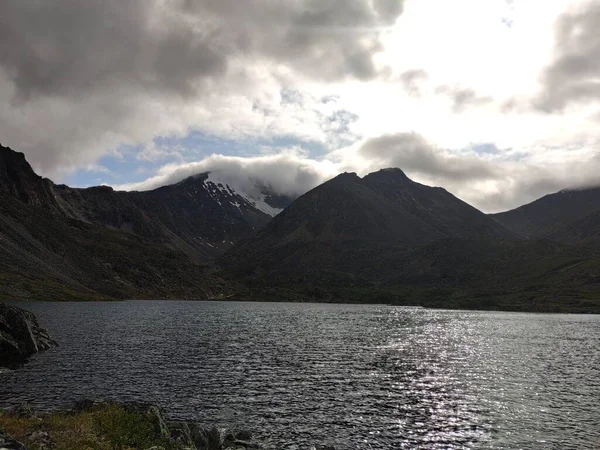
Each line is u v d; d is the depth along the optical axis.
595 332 126.88
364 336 107.50
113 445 23.86
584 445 33.81
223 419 39.38
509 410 43.06
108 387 49.28
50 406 40.69
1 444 18.52
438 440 34.69
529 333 122.25
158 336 96.88
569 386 53.81
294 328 126.75
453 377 58.47
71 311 154.12
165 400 44.94
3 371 55.78
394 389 51.28
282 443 33.53
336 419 39.78
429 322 159.75
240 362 67.38
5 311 71.50
